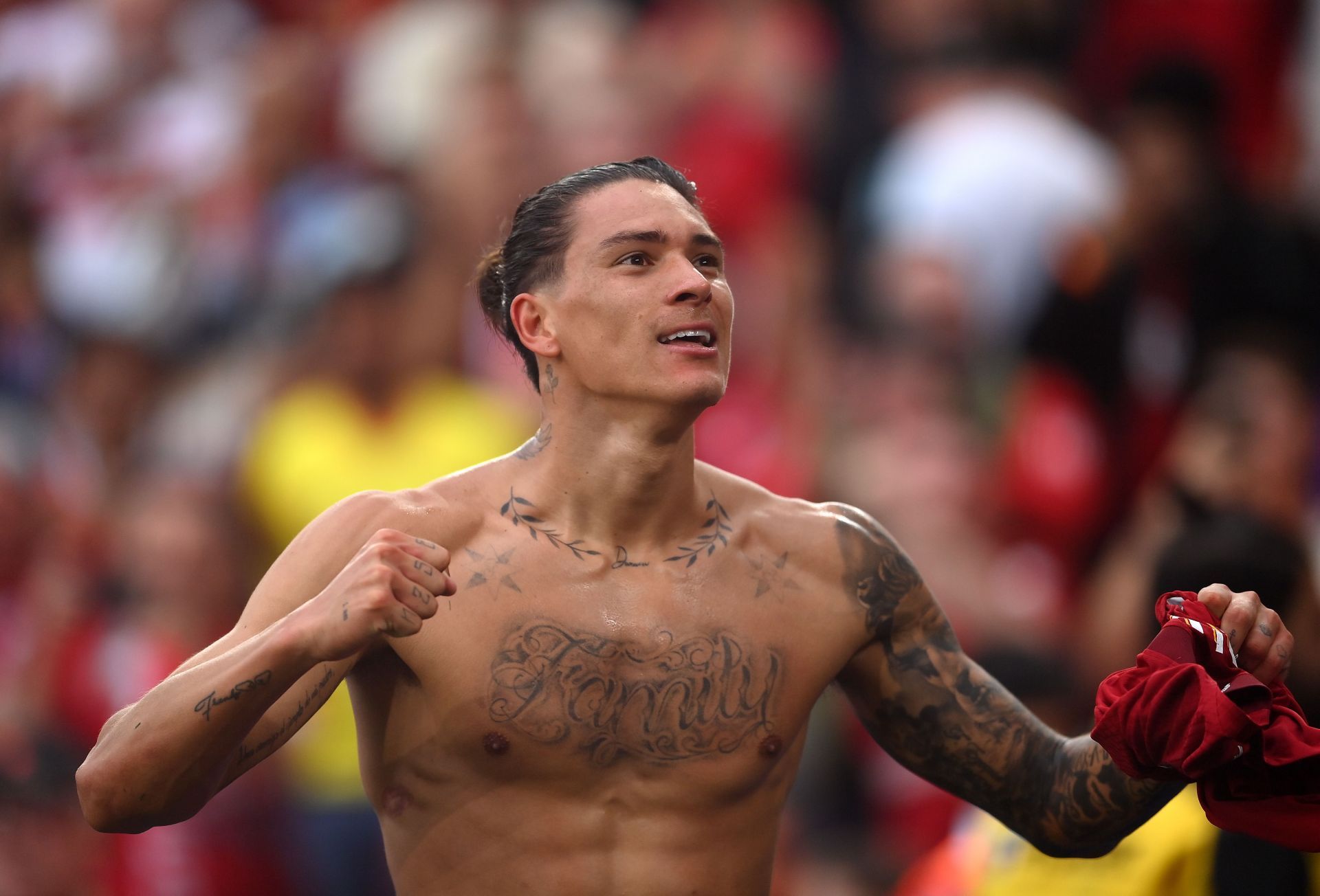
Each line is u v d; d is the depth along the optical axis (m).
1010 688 20.34
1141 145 29.52
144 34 33.62
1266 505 20.59
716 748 10.91
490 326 12.21
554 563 11.03
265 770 21.80
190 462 24.62
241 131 31.14
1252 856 14.31
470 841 10.81
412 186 28.16
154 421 27.20
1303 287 29.58
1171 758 10.16
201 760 10.04
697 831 10.88
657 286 11.01
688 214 11.27
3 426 26.41
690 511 11.34
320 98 31.17
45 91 33.28
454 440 24.06
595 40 31.12
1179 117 29.59
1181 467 21.00
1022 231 27.25
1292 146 32.03
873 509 23.78
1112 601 19.30
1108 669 18.95
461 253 27.03
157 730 9.92
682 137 30.11
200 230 29.86
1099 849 11.52
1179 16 31.64
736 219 29.28
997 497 24.91
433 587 9.78
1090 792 11.23
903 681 11.66
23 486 25.05
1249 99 31.94
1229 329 29.09
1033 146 28.00
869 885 20.34
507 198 27.84
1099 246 27.73
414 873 10.97
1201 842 14.89
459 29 30.83
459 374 25.12
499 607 10.85
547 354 11.28
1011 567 24.48
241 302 28.52
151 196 30.59
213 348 28.17
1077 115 30.53
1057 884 15.46
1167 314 29.06
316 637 9.68
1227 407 21.20
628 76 30.72
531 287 11.41
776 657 11.14
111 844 21.12
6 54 34.16
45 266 30.30
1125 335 27.44
